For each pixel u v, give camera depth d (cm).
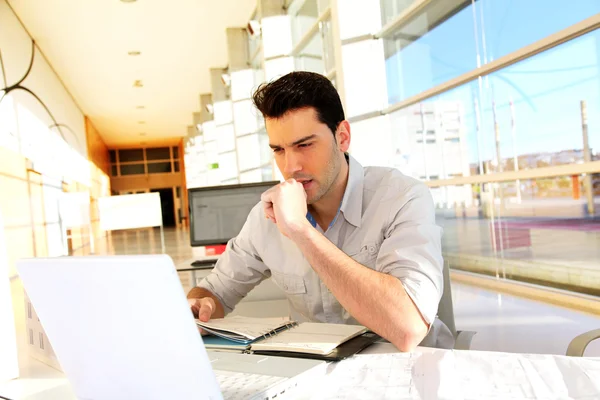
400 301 106
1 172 631
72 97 1472
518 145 339
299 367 94
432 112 428
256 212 164
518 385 81
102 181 2267
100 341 78
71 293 77
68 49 1047
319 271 113
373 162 496
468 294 340
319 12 607
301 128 130
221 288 164
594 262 292
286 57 779
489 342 235
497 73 349
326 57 604
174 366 72
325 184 135
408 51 454
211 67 1256
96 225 1816
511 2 328
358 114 495
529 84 322
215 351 110
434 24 411
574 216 300
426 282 113
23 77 884
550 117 309
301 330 119
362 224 147
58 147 1174
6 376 105
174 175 2872
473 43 369
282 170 137
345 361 100
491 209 375
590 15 271
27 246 734
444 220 436
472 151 387
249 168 1026
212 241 304
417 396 80
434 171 439
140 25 943
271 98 130
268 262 158
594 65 272
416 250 122
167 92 1495
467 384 83
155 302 68
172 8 875
